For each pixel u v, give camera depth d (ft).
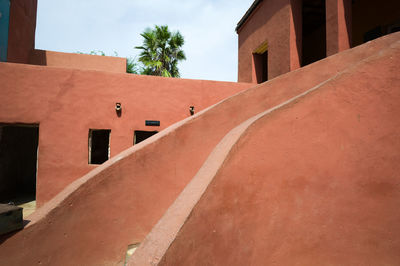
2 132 25.46
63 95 19.77
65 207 8.77
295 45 23.47
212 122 11.28
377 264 7.63
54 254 8.43
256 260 6.54
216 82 23.24
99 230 9.41
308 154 7.34
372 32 25.16
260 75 32.76
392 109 7.97
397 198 7.84
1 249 7.50
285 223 7.02
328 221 7.46
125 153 10.50
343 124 7.68
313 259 7.28
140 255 5.22
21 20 27.61
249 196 6.52
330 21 19.45
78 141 19.93
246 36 34.50
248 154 6.59
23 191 28.02
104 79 20.77
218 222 5.91
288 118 7.20
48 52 30.89
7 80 18.69
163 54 51.96
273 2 26.71
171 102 22.12
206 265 5.59
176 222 5.46
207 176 6.16
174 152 10.66
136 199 10.07
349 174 7.66
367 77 7.93
